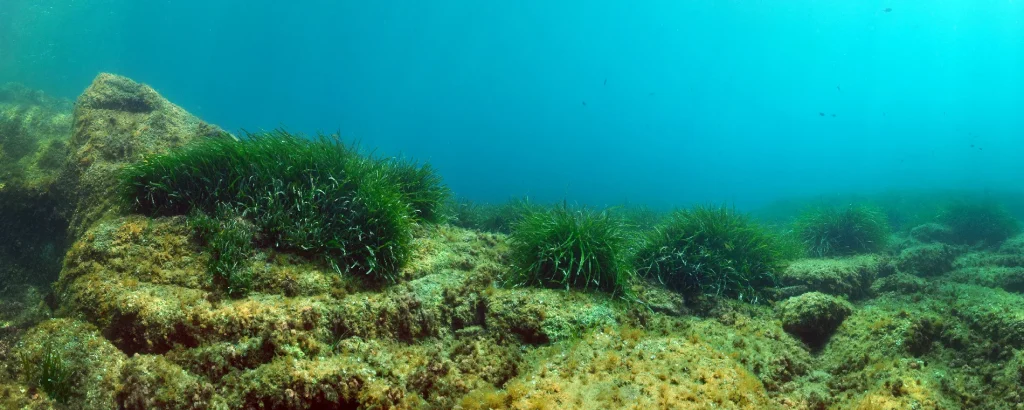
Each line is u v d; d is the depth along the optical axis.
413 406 4.64
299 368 4.61
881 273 9.01
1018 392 4.86
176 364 4.75
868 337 6.14
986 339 5.68
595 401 4.50
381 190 7.16
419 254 7.15
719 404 4.54
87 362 4.75
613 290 7.07
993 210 12.76
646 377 4.91
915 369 5.45
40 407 4.32
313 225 6.46
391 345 5.51
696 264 8.13
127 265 5.73
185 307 5.10
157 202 6.64
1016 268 8.49
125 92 9.71
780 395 5.23
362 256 6.46
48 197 8.30
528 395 4.60
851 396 5.23
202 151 6.95
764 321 7.17
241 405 4.43
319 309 5.41
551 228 7.43
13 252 7.85
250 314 5.12
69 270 5.93
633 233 8.79
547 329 6.03
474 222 11.80
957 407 4.91
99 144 8.43
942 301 7.04
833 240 11.38
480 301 6.45
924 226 12.97
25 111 11.98
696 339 6.05
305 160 7.12
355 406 4.61
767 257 8.62
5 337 5.41
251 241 6.14
